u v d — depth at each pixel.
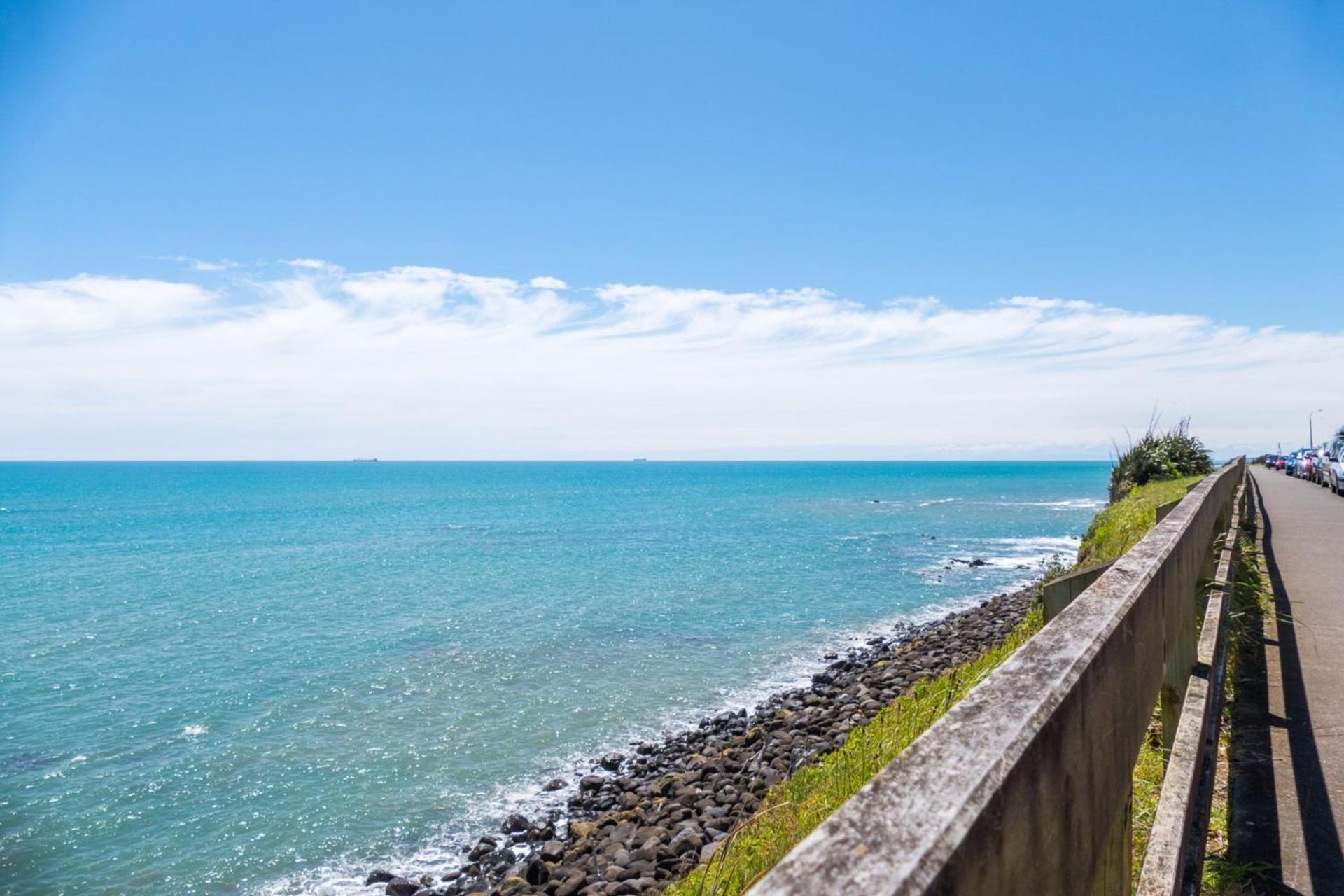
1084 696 1.58
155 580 33.03
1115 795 1.91
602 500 100.44
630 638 20.86
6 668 18.88
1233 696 5.67
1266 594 8.20
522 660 18.83
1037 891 1.24
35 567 37.91
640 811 9.85
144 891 9.39
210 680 17.64
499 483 179.88
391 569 35.56
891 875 0.78
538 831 10.12
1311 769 4.45
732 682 16.83
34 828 10.85
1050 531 51.59
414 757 13.08
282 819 11.02
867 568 34.09
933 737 1.18
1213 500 7.06
